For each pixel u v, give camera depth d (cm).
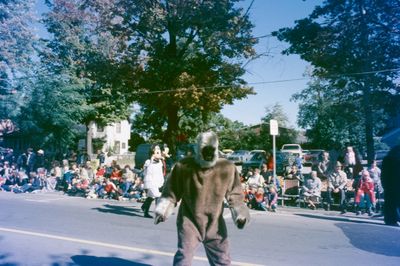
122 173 1573
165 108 2789
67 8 3228
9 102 2772
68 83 2923
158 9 2550
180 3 2527
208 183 402
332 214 1212
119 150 6256
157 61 2692
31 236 760
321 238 818
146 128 3891
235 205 407
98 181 1563
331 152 1708
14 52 2802
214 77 2652
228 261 420
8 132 3222
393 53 2114
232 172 412
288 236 833
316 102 5000
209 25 2614
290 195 1396
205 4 2569
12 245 684
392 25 2088
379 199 1259
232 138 5272
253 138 5241
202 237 416
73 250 655
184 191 409
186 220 414
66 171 1762
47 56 3059
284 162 2303
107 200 1458
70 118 2955
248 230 891
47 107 2838
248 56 2666
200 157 396
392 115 2295
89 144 3847
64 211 1111
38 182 1742
